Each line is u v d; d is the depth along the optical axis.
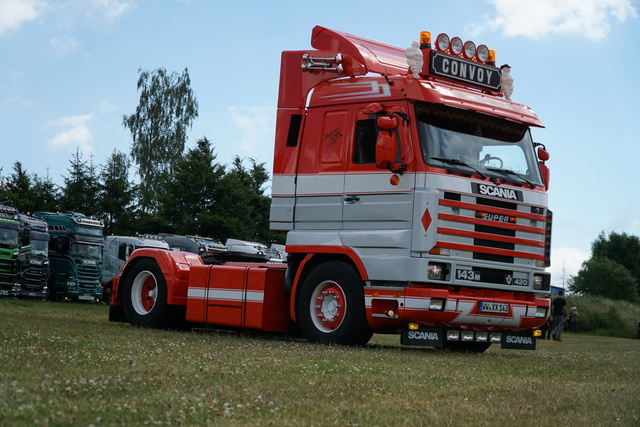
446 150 11.82
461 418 5.63
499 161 12.41
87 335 10.84
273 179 13.09
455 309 11.62
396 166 11.70
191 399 5.66
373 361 9.64
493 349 15.51
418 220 11.46
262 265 13.84
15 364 6.73
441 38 12.53
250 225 55.47
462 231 11.70
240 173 58.78
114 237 38.88
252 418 5.18
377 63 12.68
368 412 5.66
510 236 12.23
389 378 7.87
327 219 12.41
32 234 33.09
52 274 37.50
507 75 13.30
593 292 95.25
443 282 11.58
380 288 11.78
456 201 11.64
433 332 11.79
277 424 5.00
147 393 5.84
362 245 11.95
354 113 12.36
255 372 7.59
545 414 6.09
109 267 38.72
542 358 12.98
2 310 17.80
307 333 12.52
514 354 13.82
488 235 11.97
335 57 12.72
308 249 12.49
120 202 55.88
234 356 9.17
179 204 54.78
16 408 4.79
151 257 14.85
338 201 12.31
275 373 7.61
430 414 5.70
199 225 53.62
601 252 110.88
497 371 9.60
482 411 6.02
